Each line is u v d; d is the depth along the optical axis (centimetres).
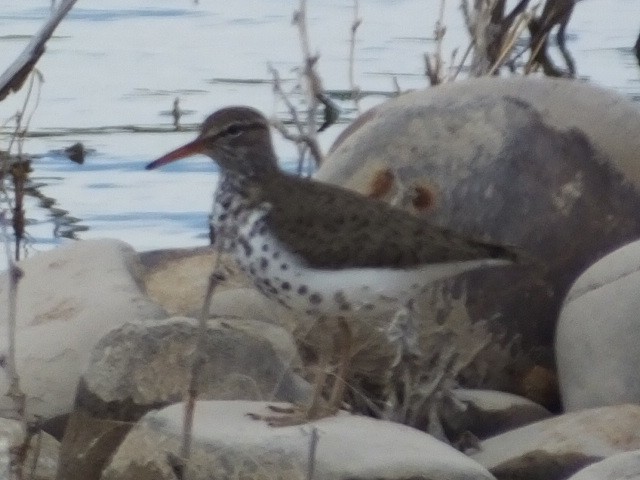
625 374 1171
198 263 1399
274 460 998
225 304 1315
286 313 1274
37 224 1800
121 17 2503
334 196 1119
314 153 1661
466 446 1156
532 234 1312
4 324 1288
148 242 1775
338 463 988
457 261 1091
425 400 1196
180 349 1158
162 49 2353
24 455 1093
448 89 1376
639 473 977
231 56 2311
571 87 1364
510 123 1341
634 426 1101
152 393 1146
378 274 1084
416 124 1353
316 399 1098
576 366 1202
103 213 1852
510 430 1193
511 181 1323
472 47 1839
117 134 2070
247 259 1109
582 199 1322
